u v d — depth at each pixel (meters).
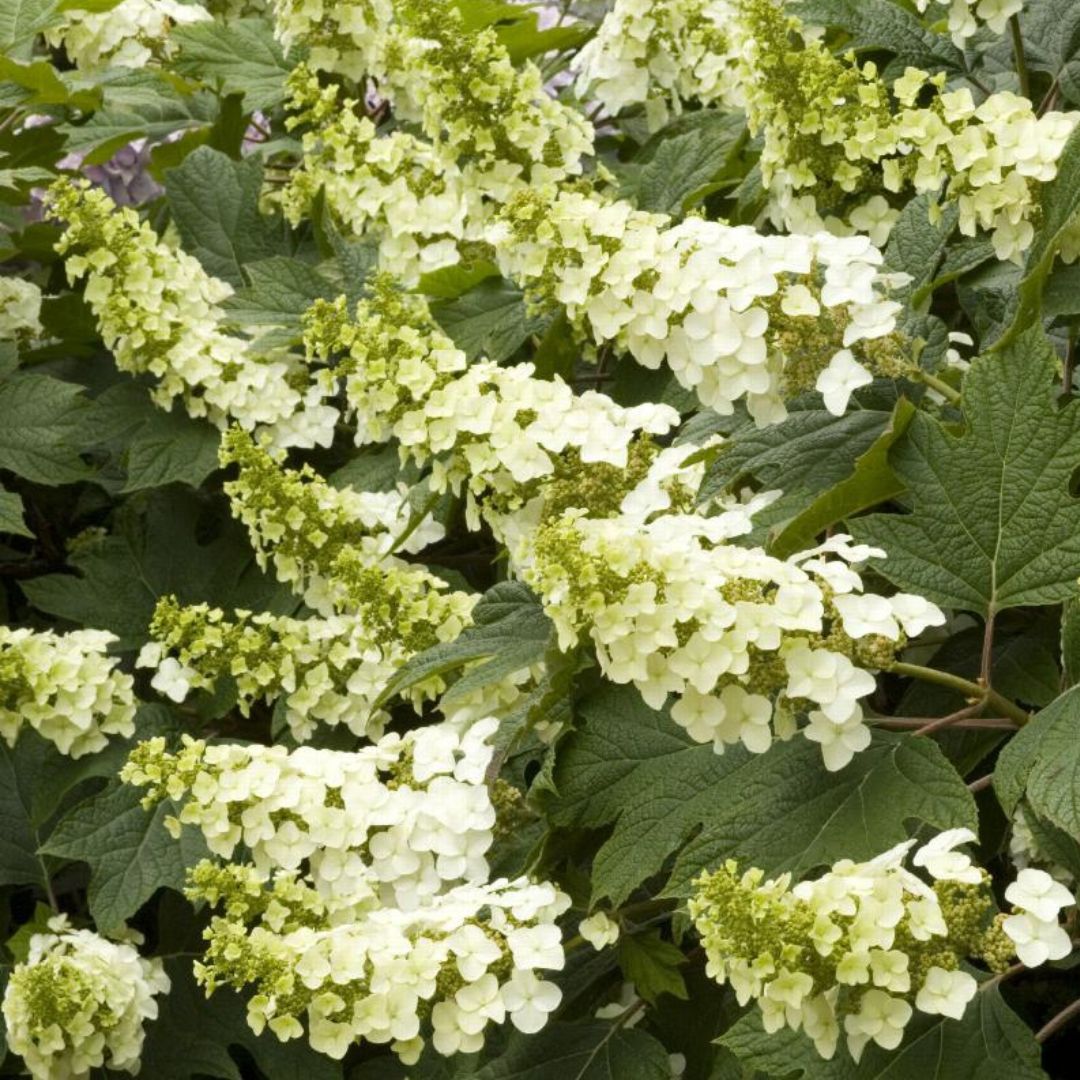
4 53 4.89
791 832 2.82
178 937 4.18
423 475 4.32
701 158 4.48
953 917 2.50
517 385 3.38
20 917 4.89
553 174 4.07
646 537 2.71
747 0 3.45
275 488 4.00
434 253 4.39
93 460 5.29
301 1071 4.02
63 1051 3.82
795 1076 3.03
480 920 3.03
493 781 3.36
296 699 4.06
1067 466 2.98
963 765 3.36
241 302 4.67
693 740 3.05
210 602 4.64
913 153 3.46
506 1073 3.42
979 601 3.03
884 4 4.02
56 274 5.52
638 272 3.15
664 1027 3.56
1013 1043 2.70
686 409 3.86
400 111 5.01
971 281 3.62
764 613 2.68
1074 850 2.97
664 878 3.55
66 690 4.11
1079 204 3.11
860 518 3.08
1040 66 4.11
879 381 3.43
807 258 3.10
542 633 3.39
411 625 3.84
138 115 5.85
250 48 5.46
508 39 5.46
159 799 3.91
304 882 3.29
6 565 5.29
